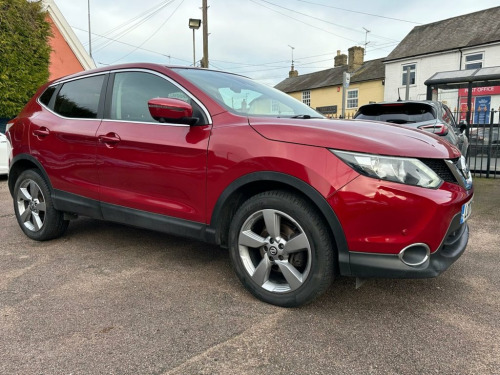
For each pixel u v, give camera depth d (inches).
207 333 85.7
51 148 137.3
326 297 103.0
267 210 94.4
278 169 89.7
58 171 136.2
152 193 113.5
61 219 145.9
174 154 106.6
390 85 958.4
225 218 104.3
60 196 136.9
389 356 77.5
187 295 104.0
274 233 94.2
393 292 106.3
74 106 137.4
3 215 193.3
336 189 83.7
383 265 83.2
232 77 132.9
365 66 1130.0
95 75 135.0
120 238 154.2
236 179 96.0
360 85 1074.1
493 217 191.8
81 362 75.1
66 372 72.2
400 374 72.1
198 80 115.5
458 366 74.3
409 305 99.0
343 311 95.6
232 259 102.9
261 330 87.0
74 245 145.6
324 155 86.0
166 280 113.9
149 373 72.2
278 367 74.2
